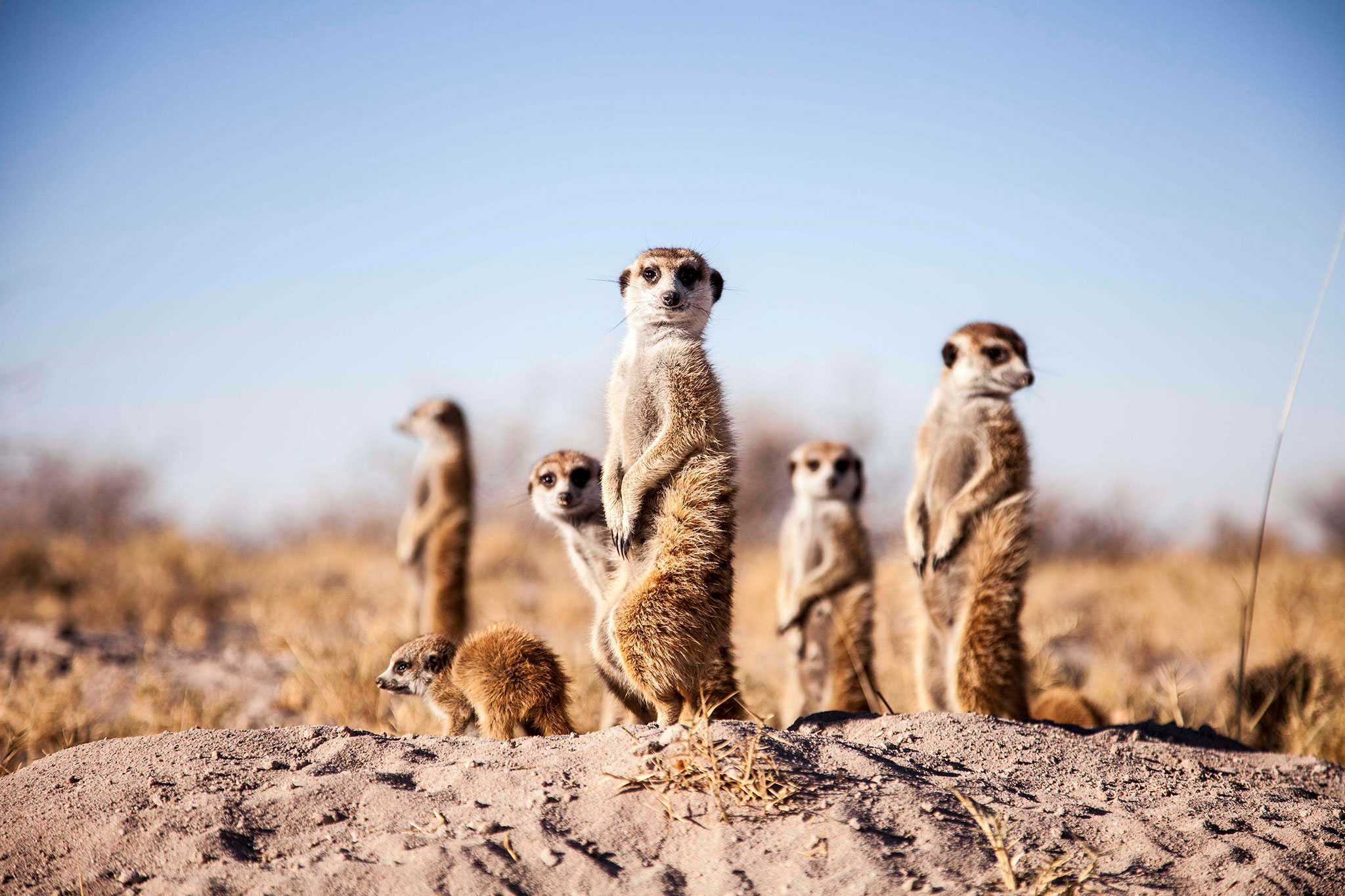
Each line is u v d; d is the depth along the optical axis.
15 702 5.40
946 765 3.38
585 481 4.99
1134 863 2.72
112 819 2.90
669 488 4.03
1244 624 4.92
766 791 2.80
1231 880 2.65
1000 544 4.87
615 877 2.52
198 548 13.50
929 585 5.17
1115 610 10.92
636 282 4.42
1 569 10.81
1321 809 3.38
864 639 6.24
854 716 3.97
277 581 11.79
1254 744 5.36
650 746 3.09
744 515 19.42
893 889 2.44
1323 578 10.57
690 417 4.08
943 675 5.20
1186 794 3.41
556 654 4.32
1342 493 19.64
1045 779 3.42
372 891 2.47
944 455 5.34
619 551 4.16
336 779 3.07
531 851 2.61
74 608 9.73
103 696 6.14
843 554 6.31
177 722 5.26
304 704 5.97
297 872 2.57
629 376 4.36
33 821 2.95
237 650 7.90
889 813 2.82
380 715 5.50
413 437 8.13
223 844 2.73
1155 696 6.14
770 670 7.45
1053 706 5.17
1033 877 2.52
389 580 11.91
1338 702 5.60
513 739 3.49
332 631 8.45
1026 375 5.02
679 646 3.73
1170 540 18.86
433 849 2.60
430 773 3.15
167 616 9.45
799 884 2.46
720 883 2.47
